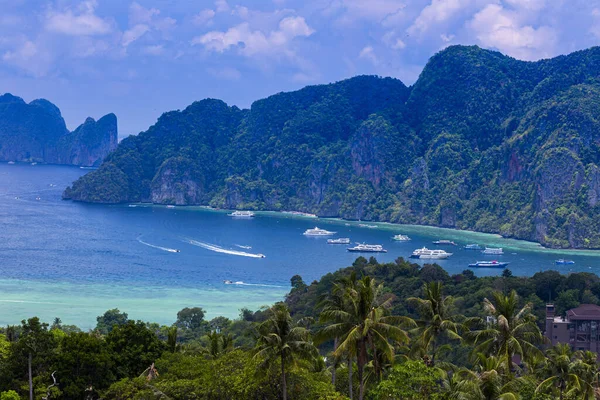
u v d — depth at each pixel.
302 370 87.56
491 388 69.88
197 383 90.00
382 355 86.00
